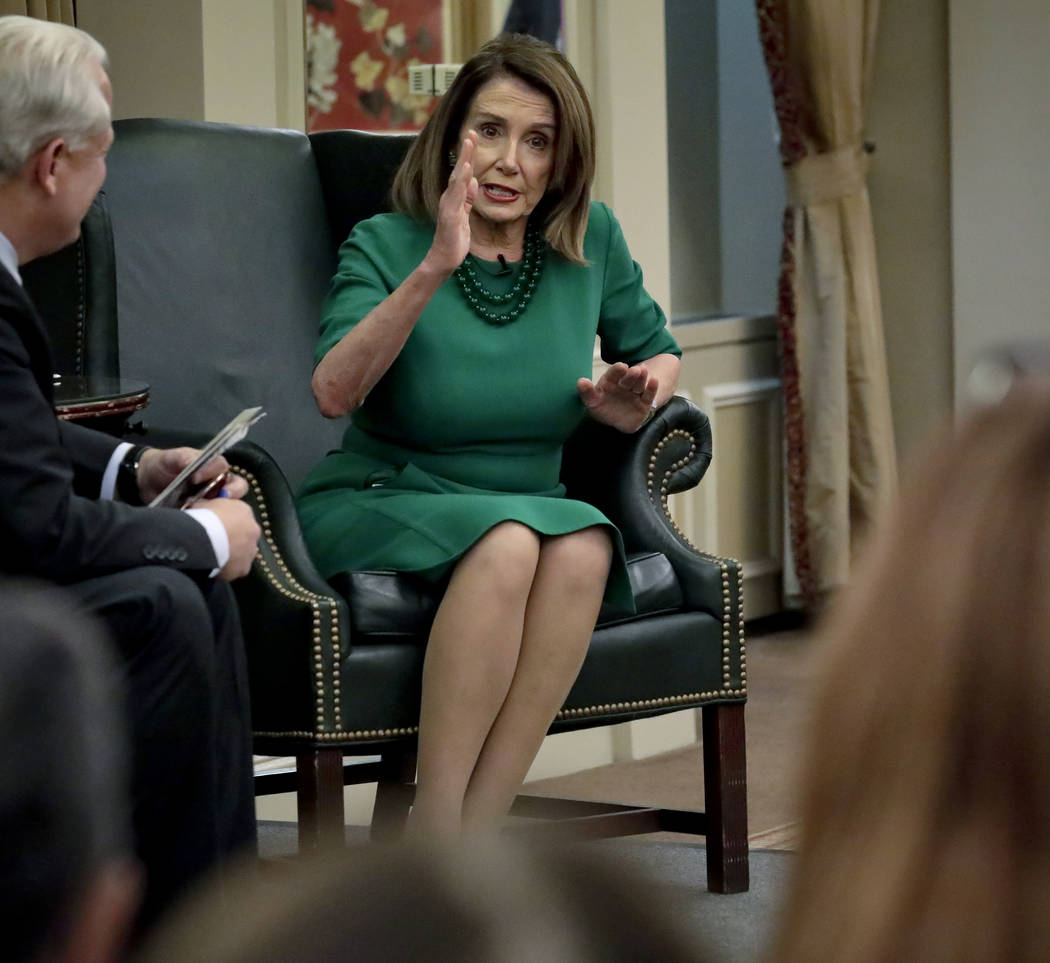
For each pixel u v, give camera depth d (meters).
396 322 5.03
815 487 9.52
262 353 5.82
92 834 1.16
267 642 4.82
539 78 5.32
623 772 7.39
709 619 5.39
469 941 0.70
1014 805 0.81
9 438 3.86
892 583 0.85
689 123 9.62
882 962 0.81
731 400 9.55
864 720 0.84
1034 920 0.80
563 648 4.92
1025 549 0.83
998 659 0.82
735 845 5.50
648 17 7.54
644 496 5.51
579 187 5.43
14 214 4.17
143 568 3.96
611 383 5.38
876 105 10.05
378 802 5.79
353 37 6.96
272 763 6.54
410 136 5.99
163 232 5.69
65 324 5.30
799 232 9.52
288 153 6.04
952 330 9.95
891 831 0.83
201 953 0.74
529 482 5.36
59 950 1.11
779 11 9.38
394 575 4.91
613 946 0.71
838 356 9.50
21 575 3.90
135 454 4.56
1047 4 9.50
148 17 6.48
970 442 0.87
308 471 5.90
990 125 9.70
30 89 4.09
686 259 9.61
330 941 0.70
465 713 4.76
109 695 1.29
